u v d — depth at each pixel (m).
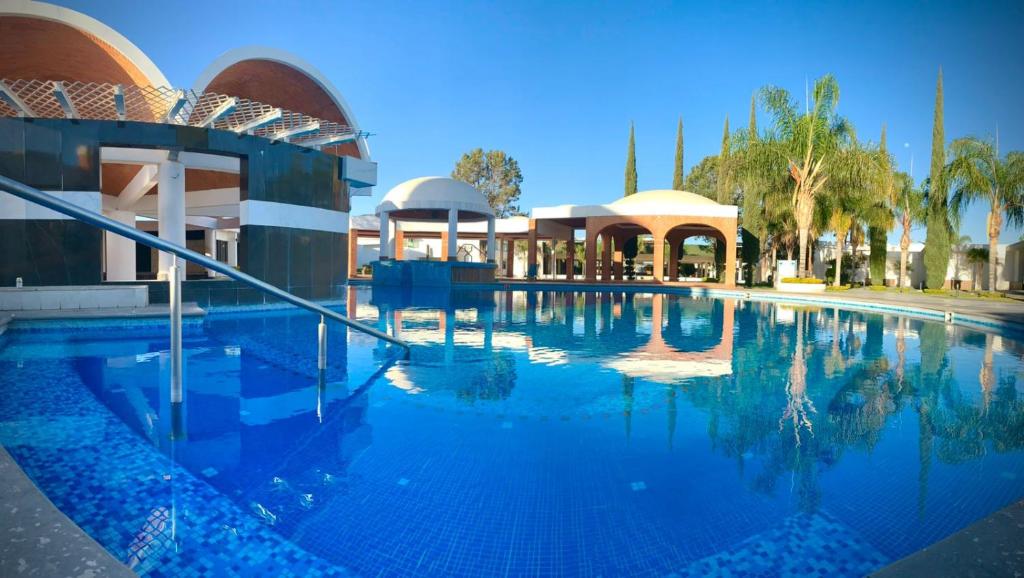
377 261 22.34
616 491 2.96
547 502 2.83
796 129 20.16
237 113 11.66
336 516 2.66
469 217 25.56
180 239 10.91
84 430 3.79
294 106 16.69
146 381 5.22
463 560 2.32
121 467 3.17
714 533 2.54
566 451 3.55
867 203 21.66
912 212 25.66
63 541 1.77
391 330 9.32
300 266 11.97
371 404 4.58
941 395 5.07
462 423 4.10
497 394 4.98
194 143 10.13
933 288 23.62
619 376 5.79
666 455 3.50
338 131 12.30
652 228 23.83
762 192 22.67
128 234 3.99
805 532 2.55
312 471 3.18
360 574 2.21
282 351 6.95
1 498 2.04
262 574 2.18
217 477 3.07
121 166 15.20
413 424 4.07
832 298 16.05
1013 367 6.43
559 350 7.43
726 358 6.93
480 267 23.19
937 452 3.58
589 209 24.64
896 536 2.53
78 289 8.66
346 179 13.14
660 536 2.52
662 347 7.79
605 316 12.03
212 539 2.43
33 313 7.93
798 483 3.08
